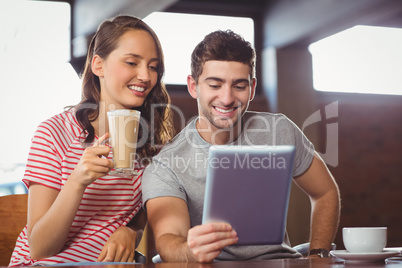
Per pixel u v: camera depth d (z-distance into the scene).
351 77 5.99
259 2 5.74
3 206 1.82
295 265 1.19
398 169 6.07
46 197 1.68
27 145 4.90
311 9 4.89
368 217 5.96
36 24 4.93
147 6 4.09
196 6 5.48
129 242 1.60
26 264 1.67
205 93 1.87
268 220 1.36
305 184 2.04
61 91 4.96
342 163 5.95
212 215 1.33
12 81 4.88
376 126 6.04
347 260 1.28
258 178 1.34
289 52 5.79
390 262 1.26
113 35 1.85
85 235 1.74
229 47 1.85
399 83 6.05
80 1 4.80
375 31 5.96
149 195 1.79
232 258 1.76
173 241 1.54
